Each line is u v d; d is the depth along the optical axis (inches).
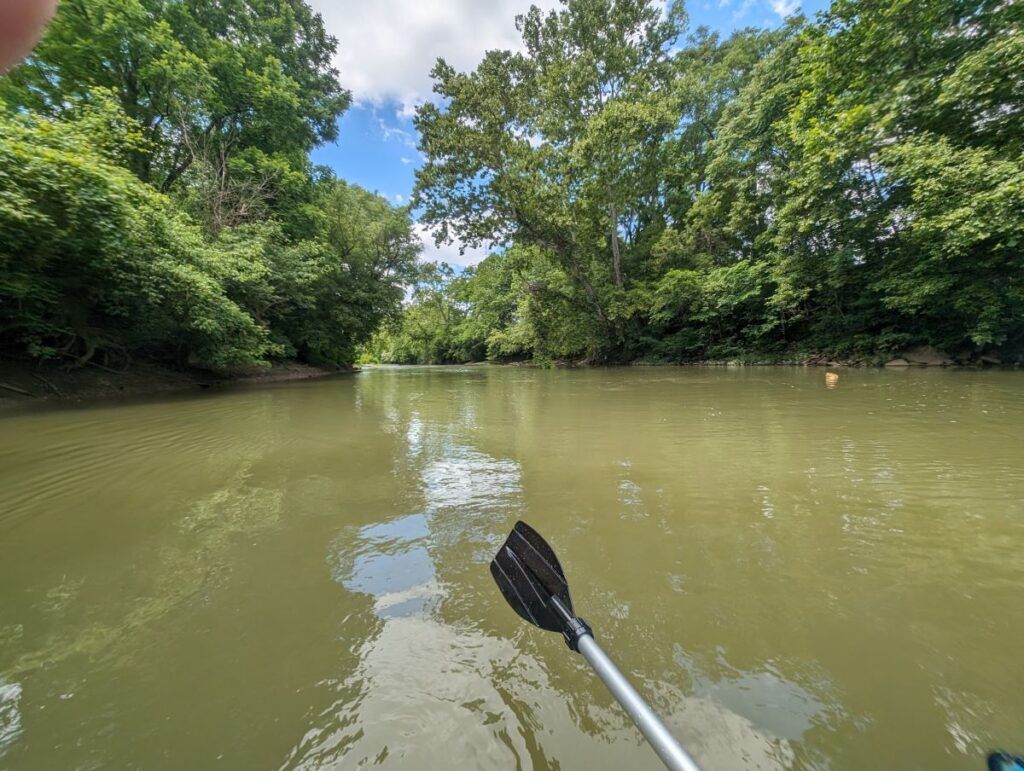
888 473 119.6
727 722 44.7
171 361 419.5
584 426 199.6
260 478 128.4
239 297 436.5
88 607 65.7
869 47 404.2
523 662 54.1
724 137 657.6
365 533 91.4
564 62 729.0
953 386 285.9
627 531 89.3
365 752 42.1
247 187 511.5
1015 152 333.1
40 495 114.2
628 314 717.9
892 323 511.2
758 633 57.7
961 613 60.9
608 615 62.1
